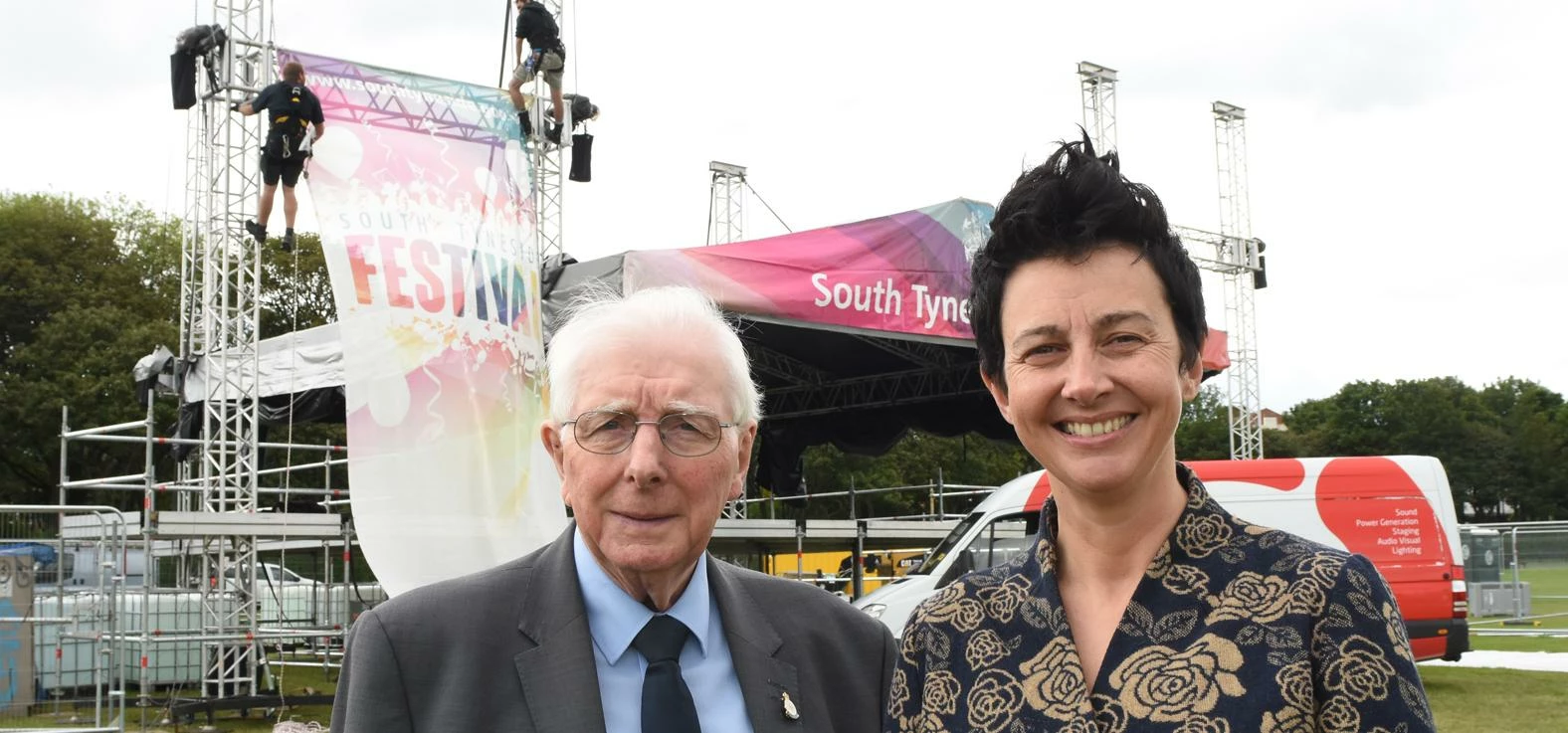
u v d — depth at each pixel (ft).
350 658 7.52
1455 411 255.29
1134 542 6.04
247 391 39.63
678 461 7.54
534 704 7.38
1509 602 63.46
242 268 38.78
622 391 7.52
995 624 6.25
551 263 33.94
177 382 41.14
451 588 7.79
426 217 29.14
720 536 42.96
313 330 42.22
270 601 57.26
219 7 38.09
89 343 97.66
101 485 39.06
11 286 101.96
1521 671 46.80
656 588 7.75
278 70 30.27
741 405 7.92
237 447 38.19
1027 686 5.98
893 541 54.75
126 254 110.93
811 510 122.42
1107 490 5.91
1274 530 5.85
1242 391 65.31
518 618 7.71
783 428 59.11
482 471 28.50
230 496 41.29
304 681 48.57
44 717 29.43
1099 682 5.77
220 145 38.88
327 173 28.27
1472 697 39.24
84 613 30.19
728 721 7.81
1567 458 247.29
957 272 37.83
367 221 28.30
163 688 41.83
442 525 27.73
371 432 27.32
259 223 35.60
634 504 7.47
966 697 6.17
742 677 7.90
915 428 56.13
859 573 47.14
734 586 8.46
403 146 29.40
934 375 53.57
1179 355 6.07
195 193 40.68
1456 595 38.55
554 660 7.51
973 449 132.67
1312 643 5.43
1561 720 34.30
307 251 115.96
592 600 7.84
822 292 35.27
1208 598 5.68
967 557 36.19
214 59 38.14
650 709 7.49
